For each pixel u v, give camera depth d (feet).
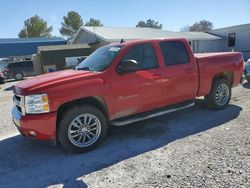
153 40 18.35
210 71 20.95
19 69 82.99
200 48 115.34
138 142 16.56
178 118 20.80
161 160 13.82
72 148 15.28
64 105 15.24
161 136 17.29
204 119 20.04
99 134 16.10
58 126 15.10
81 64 19.06
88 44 90.43
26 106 14.53
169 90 18.65
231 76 23.02
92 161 14.42
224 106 22.44
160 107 18.84
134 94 17.07
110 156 14.88
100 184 12.03
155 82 17.80
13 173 13.71
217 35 120.78
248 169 12.18
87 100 15.94
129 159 14.29
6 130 21.13
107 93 16.02
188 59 19.72
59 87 14.67
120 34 92.02
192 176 11.96
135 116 17.72
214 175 11.89
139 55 17.49
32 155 15.79
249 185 10.94
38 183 12.56
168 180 11.81
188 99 20.24
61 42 130.21
